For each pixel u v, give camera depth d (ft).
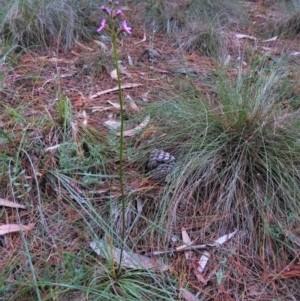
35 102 3.38
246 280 2.35
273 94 3.40
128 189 2.72
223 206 2.67
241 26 5.60
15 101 3.37
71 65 4.07
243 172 2.77
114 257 2.35
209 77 4.02
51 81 3.73
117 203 2.64
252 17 5.97
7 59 3.89
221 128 3.00
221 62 4.44
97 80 3.90
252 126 2.95
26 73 3.78
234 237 2.56
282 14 5.83
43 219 2.52
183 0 5.51
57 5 4.60
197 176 2.76
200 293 2.27
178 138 3.02
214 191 2.73
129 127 3.22
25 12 4.36
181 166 2.80
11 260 2.29
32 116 3.17
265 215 2.60
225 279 2.34
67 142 2.91
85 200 2.63
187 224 2.60
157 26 5.11
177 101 3.35
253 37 5.28
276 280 2.37
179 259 2.43
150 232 2.53
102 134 3.12
